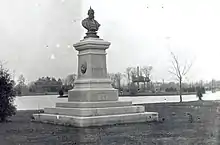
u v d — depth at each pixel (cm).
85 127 1347
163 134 1142
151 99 2919
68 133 1188
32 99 2572
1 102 1571
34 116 1656
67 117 1442
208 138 1048
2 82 1581
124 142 995
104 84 1648
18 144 985
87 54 1667
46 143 995
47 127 1367
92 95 1571
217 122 1440
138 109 1570
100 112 1458
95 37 1705
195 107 2233
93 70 1653
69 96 1691
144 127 1330
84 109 1433
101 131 1227
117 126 1369
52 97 2692
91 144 971
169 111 2005
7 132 1231
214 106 2195
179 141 999
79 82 1667
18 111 2150
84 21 1712
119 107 1530
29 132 1218
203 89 2997
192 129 1252
